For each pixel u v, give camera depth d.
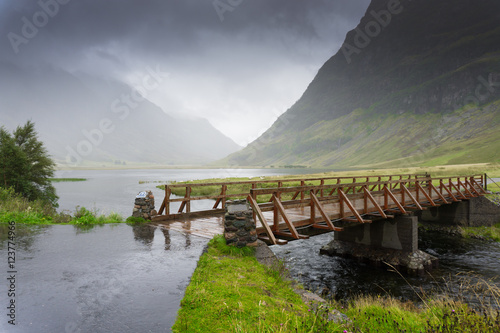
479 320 4.61
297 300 6.01
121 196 44.00
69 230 10.81
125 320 4.56
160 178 107.25
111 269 6.80
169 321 4.54
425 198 19.42
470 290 10.77
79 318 4.61
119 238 9.59
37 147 28.64
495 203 23.00
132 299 5.29
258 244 8.73
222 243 8.59
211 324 4.43
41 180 27.80
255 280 6.45
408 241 14.46
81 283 6.00
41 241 9.26
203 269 6.75
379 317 5.58
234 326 4.32
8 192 17.80
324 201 11.45
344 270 13.95
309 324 4.53
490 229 21.41
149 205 12.61
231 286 5.86
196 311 4.82
